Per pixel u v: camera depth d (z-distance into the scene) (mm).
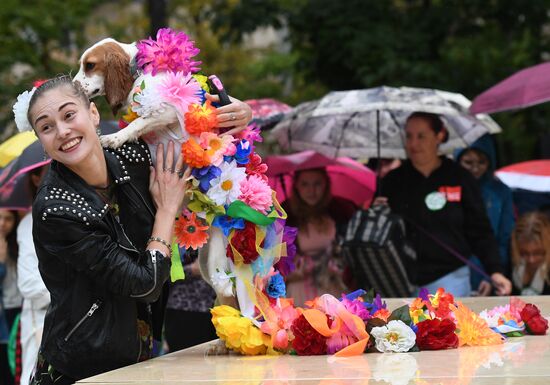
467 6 25188
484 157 18969
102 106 20656
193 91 9297
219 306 9852
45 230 8789
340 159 19109
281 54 32406
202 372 8414
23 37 28922
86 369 9102
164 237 9125
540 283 17656
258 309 9703
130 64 9336
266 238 9703
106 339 9023
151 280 8906
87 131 8875
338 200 18562
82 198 8875
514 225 18641
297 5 26469
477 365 8320
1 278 16891
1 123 27203
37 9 28469
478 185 17453
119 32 32125
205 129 9250
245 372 8336
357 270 16141
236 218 9492
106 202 9195
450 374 7875
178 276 9508
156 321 9906
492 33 26516
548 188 18859
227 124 9508
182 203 9609
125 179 9148
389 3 25328
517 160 27281
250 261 9586
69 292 9008
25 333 13891
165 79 9188
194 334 16312
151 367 8789
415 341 9375
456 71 24875
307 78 26703
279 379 7910
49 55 29375
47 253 8953
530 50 26328
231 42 26938
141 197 9266
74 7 29891
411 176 17375
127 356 9219
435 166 17328
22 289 13797
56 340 9055
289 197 17688
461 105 18000
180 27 32781
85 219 8734
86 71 9328
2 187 14195
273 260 9742
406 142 17562
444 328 9383
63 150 8805
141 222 9273
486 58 25219
